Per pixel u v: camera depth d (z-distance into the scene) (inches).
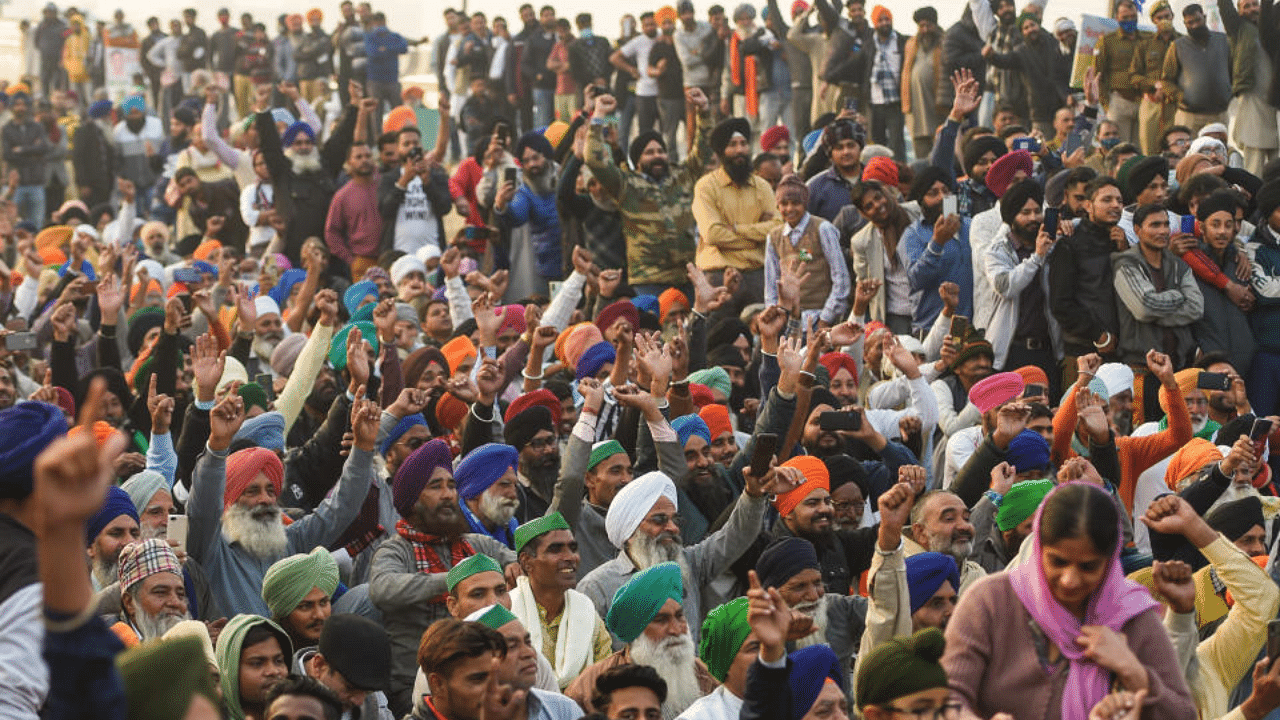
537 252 1862.7
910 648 539.2
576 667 828.6
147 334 1478.8
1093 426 1067.3
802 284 1528.1
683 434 1026.7
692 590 904.9
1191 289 1403.8
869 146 1803.6
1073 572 532.4
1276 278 1439.5
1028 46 2148.1
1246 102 2011.6
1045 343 1423.5
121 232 2300.7
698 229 1694.1
